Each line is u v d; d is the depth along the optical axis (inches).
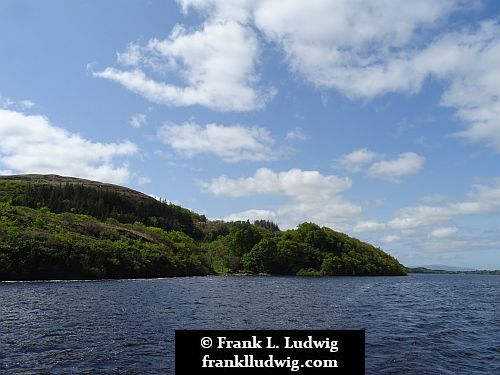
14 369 917.8
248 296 2815.0
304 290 3585.1
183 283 4542.3
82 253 5388.8
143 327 1438.2
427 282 6333.7
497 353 1118.4
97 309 1939.0
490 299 2994.6
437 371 933.8
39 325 1462.8
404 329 1476.4
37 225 5797.2
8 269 4616.1
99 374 885.8
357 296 2992.1
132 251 6318.9
